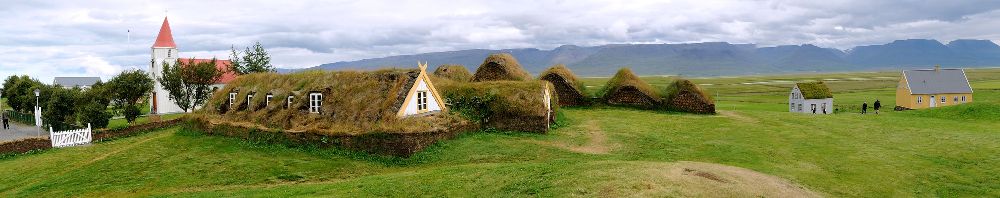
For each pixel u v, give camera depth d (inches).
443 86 1546.5
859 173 927.0
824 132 1397.6
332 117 1236.5
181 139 1360.7
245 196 805.9
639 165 819.4
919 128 1460.4
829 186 823.1
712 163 943.0
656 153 1145.4
